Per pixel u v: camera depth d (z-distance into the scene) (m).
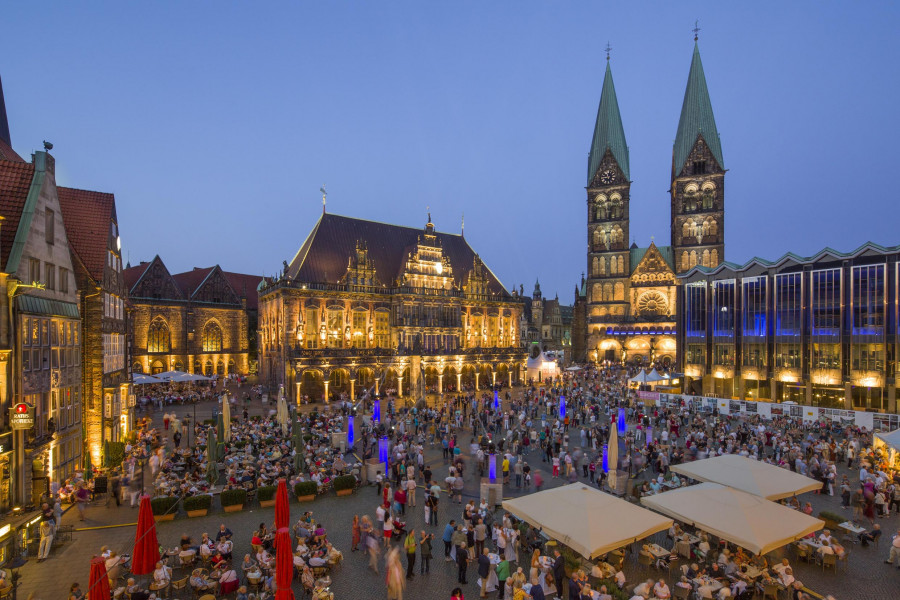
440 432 47.91
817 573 22.78
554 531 19.78
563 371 105.25
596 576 20.97
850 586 21.61
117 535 26.45
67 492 30.88
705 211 123.25
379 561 23.88
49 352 30.72
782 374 70.50
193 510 29.14
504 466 35.41
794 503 27.89
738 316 75.31
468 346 95.56
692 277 80.38
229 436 41.97
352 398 75.44
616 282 131.50
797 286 69.19
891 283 61.09
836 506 30.89
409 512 30.28
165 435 48.81
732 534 19.70
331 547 23.00
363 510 30.48
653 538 26.36
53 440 30.42
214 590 20.62
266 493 30.80
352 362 77.31
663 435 42.72
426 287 87.06
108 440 39.09
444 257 90.88
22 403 25.34
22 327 27.52
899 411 60.34
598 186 133.75
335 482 33.00
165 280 90.31
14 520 24.16
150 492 31.28
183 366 90.62
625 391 75.38
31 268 29.12
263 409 66.25
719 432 44.31
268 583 20.14
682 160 125.50
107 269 41.59
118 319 45.09
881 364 61.81
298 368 72.00
